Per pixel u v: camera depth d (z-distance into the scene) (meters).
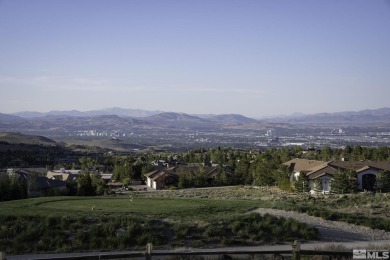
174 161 113.81
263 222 28.42
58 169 104.69
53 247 24.25
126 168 91.44
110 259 18.50
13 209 31.06
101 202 36.44
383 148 87.75
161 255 18.59
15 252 23.31
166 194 56.47
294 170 69.69
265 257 18.86
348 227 30.25
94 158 142.38
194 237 26.22
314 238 27.09
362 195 50.03
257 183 73.38
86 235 25.44
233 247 24.91
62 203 35.41
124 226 27.08
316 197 50.75
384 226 30.50
